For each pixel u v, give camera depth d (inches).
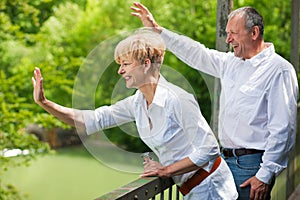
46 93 788.6
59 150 733.9
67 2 888.3
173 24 839.1
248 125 162.1
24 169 665.6
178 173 132.4
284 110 157.6
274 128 157.8
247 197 162.9
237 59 166.6
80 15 869.8
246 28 161.2
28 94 732.7
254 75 162.1
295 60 306.3
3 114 504.4
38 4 853.2
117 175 666.8
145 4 855.7
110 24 871.1
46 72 651.5
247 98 161.9
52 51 792.3
